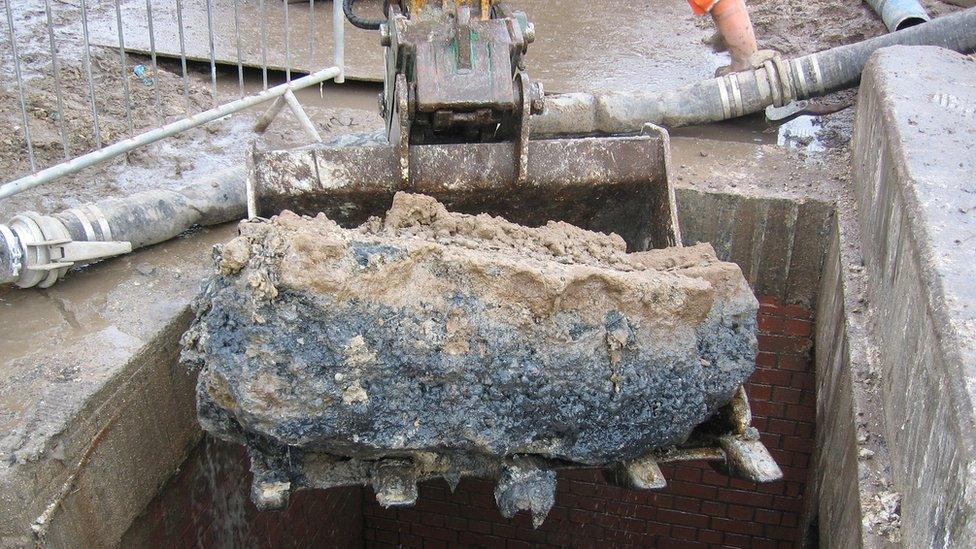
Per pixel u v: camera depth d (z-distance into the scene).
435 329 2.52
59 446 2.73
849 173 4.53
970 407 2.03
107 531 3.00
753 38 5.31
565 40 6.27
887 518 2.60
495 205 3.72
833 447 3.55
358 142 4.24
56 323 3.26
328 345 2.44
